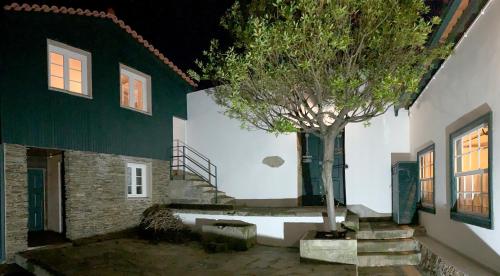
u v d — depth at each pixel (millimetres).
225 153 13695
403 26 7176
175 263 8211
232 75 7715
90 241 10039
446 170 8188
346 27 7453
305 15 6785
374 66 7844
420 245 8719
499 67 5594
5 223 8312
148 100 12711
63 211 10258
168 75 13680
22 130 8734
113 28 11125
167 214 11203
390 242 8969
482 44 6195
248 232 9664
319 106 8016
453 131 7695
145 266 7945
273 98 8398
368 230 9555
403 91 8297
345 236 8273
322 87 8031
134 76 12312
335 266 7723
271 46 7336
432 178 9344
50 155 11414
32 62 9039
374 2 7035
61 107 9641
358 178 11891
